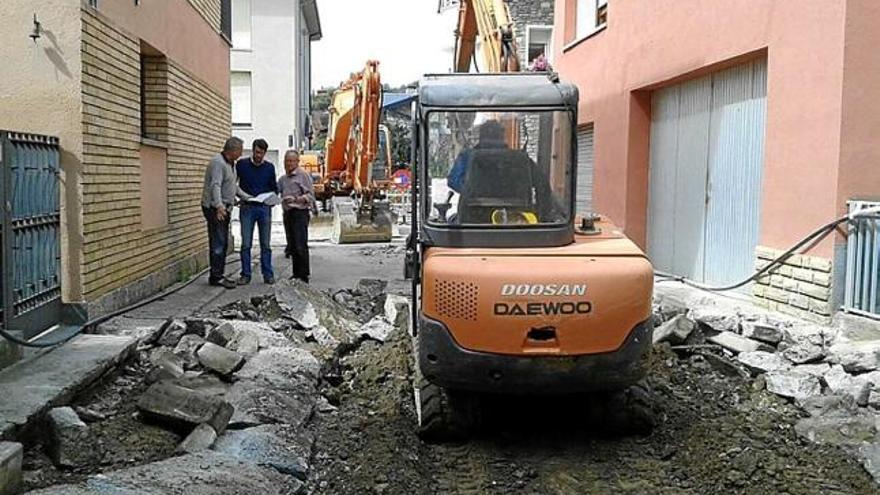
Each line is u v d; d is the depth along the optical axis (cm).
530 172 657
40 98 765
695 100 1213
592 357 588
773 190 973
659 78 1253
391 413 699
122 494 454
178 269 1168
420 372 627
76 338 720
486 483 573
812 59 897
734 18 1046
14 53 764
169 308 945
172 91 1126
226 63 1581
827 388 727
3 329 639
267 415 625
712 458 600
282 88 3488
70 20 763
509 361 586
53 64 764
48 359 645
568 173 656
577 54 1658
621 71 1408
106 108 839
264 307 956
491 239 644
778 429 658
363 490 551
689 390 759
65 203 771
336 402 731
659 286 1180
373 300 1122
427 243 651
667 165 1309
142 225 981
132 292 936
